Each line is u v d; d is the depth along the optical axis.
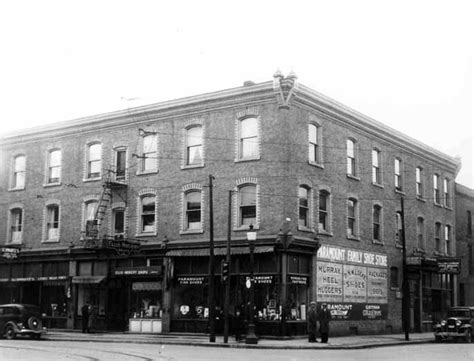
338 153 35.47
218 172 33.19
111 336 32.03
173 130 35.16
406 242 41.69
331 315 33.34
